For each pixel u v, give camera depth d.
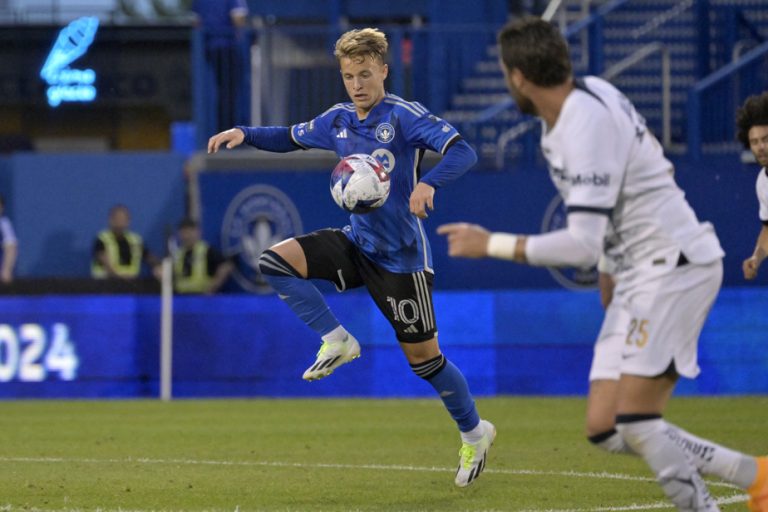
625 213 16.66
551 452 29.70
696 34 61.47
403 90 57.25
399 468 27.09
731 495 22.44
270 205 53.56
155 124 79.50
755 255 25.55
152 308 48.22
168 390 47.66
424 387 47.22
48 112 79.56
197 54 56.88
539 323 47.00
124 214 53.44
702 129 55.25
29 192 57.91
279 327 47.78
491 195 52.28
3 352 48.03
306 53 59.81
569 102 16.16
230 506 21.86
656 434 16.50
